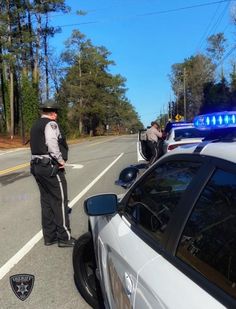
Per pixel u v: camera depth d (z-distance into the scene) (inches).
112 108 4367.6
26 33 2011.6
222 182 94.5
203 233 94.3
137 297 102.3
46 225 272.4
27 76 2116.1
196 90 3809.1
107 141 2220.7
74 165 799.1
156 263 101.6
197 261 91.7
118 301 122.1
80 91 3457.2
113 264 128.8
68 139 2672.2
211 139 119.8
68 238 265.9
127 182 203.5
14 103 2258.9
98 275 162.2
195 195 102.3
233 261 82.3
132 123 6584.6
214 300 79.7
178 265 95.7
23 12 2022.6
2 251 264.5
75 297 198.4
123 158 943.0
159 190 125.0
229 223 88.3
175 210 107.3
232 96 2546.8
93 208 142.8
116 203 145.1
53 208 263.4
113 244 130.1
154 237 112.8
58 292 203.5
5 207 402.3
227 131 117.0
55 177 257.1
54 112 259.4
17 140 2009.1
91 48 3570.4
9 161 930.7
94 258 179.9
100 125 4252.0
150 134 657.0
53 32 2372.0
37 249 265.4
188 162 114.0
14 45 1990.7
